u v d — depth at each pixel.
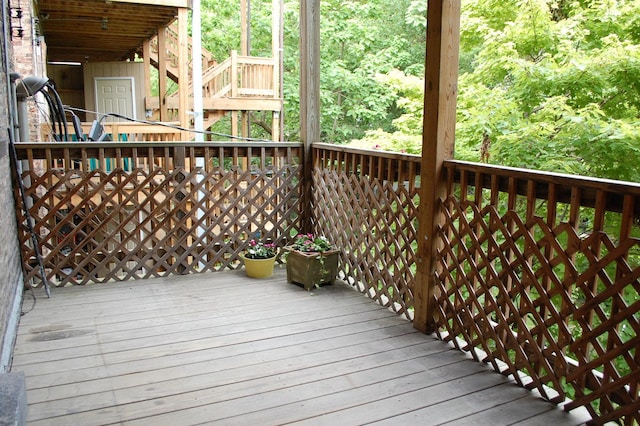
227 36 15.82
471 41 6.33
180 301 3.81
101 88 11.35
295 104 14.59
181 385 2.58
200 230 6.25
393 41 12.39
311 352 2.99
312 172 4.84
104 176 4.14
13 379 1.68
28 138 4.68
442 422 2.30
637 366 2.09
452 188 3.07
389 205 3.67
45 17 8.38
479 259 2.92
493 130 5.58
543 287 2.48
